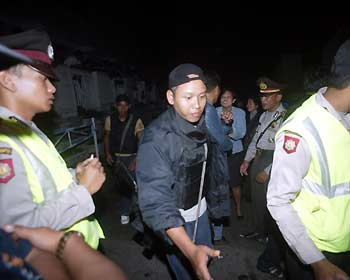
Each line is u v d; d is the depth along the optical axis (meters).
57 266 0.78
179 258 2.03
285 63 12.74
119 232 3.94
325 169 1.49
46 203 1.21
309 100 1.63
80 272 0.75
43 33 1.37
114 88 9.08
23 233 0.82
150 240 2.20
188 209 1.95
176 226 1.51
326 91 1.56
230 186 4.00
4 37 1.29
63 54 6.72
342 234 1.57
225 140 2.06
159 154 1.67
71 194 1.28
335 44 6.82
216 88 2.96
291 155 1.48
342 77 1.44
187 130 1.75
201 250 1.29
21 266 0.60
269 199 1.54
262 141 3.11
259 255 3.32
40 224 1.13
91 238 1.47
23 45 1.28
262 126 3.23
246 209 4.43
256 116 3.64
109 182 5.66
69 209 1.24
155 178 1.63
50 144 1.50
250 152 3.55
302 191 1.56
